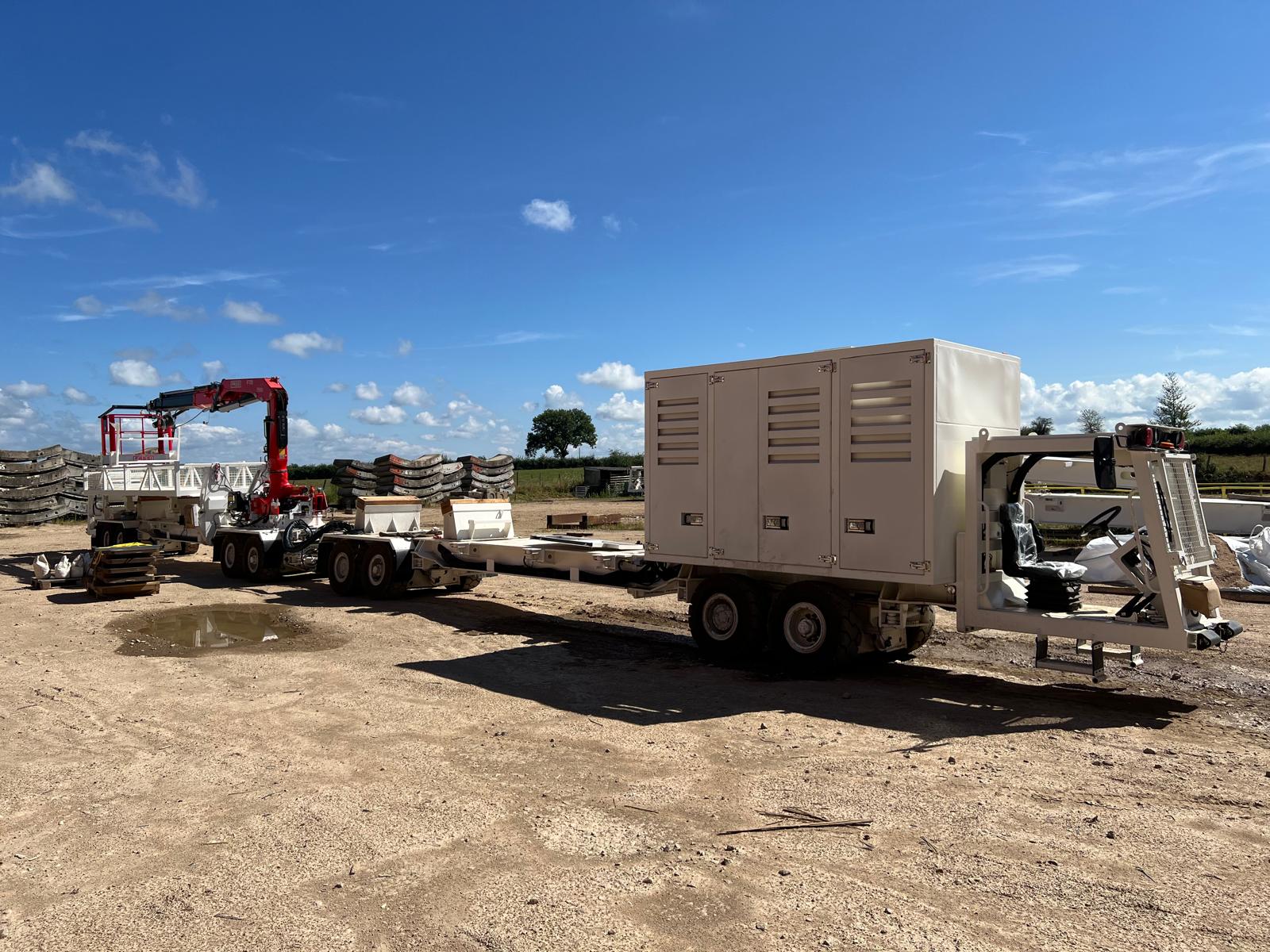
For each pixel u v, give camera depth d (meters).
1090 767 5.91
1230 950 3.57
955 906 3.98
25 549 23.19
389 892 4.16
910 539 7.80
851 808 5.20
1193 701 7.74
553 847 4.66
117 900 4.11
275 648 10.15
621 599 14.00
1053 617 7.51
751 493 8.95
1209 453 41.88
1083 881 4.21
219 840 4.80
